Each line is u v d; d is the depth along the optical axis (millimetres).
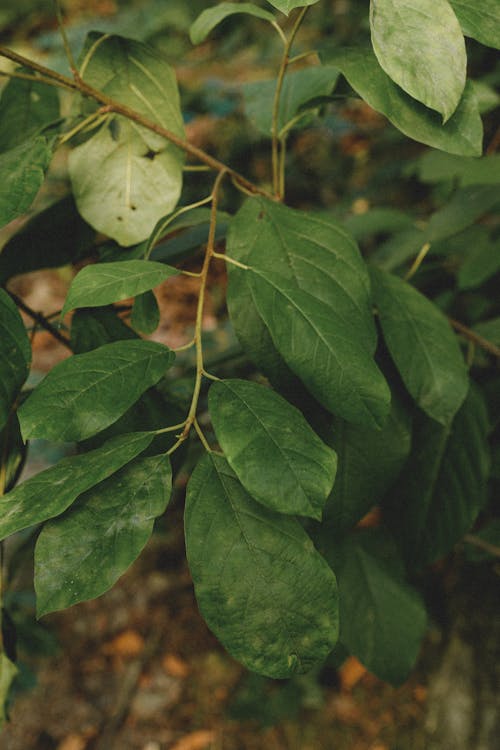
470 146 580
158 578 1905
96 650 1803
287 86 782
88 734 1653
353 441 665
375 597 804
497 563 1232
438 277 1104
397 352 658
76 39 2738
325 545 772
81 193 696
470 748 1221
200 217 703
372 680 1606
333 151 2471
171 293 2371
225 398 538
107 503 529
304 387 626
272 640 521
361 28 2510
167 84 700
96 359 546
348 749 1516
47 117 741
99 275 560
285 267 607
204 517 524
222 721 1620
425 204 2057
